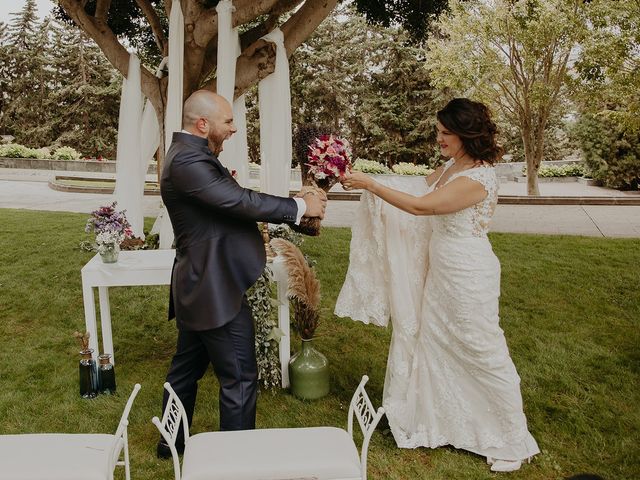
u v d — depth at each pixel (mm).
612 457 2926
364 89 31625
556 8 13953
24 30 36531
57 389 3717
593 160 19469
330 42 32719
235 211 2453
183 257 2605
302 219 2639
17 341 4656
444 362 2959
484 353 2814
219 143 2615
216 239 2531
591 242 8359
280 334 3623
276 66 6875
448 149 2891
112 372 3641
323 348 4516
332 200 15406
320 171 2711
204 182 2422
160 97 7367
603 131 18938
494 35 15367
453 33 15703
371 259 3232
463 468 2852
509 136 31438
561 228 10453
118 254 3713
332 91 31484
